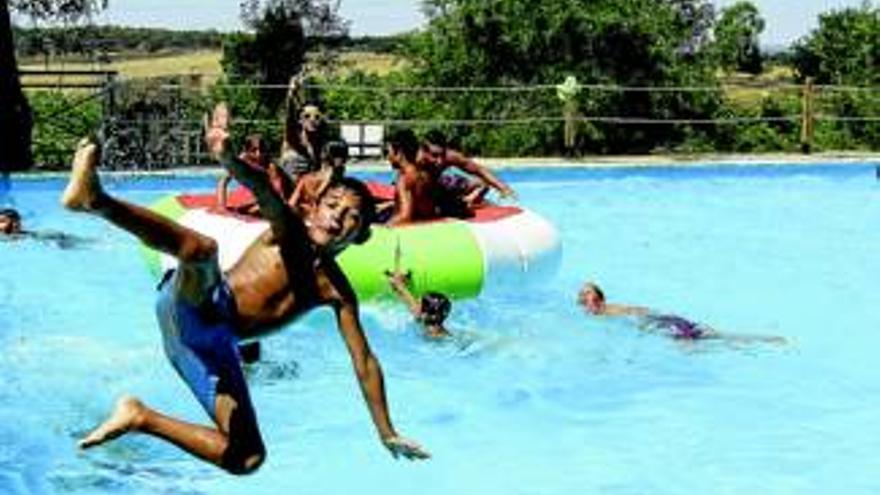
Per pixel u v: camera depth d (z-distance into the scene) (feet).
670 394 26.17
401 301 30.53
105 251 40.24
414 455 15.48
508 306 32.45
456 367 27.76
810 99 64.54
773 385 26.91
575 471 21.89
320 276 15.56
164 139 56.34
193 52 101.96
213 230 31.55
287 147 33.35
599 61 67.82
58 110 61.41
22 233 41.81
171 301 14.97
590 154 65.41
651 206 51.19
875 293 36.04
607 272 38.37
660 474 21.81
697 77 69.41
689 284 36.99
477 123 62.80
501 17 67.82
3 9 55.72
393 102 67.56
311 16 77.20
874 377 27.55
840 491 21.15
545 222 35.09
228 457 15.03
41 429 23.45
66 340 29.55
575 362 28.17
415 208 32.89
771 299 35.17
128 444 22.82
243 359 27.02
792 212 50.34
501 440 23.43
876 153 65.00
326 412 24.77
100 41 71.97
